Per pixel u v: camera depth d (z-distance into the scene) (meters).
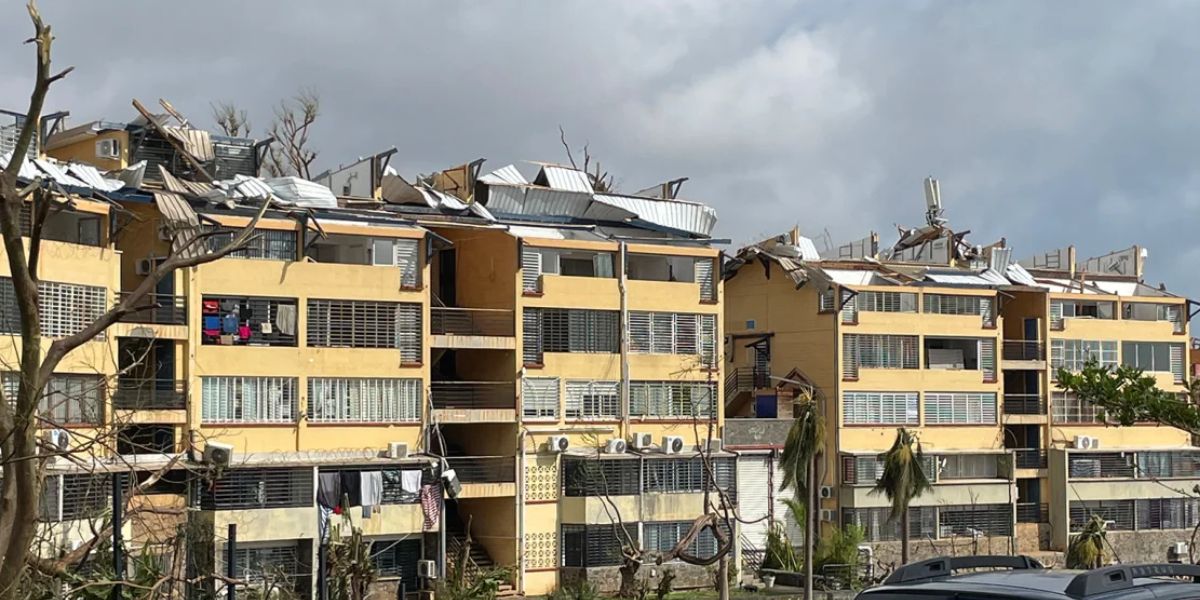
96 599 22.45
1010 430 66.06
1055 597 9.55
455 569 46.03
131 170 45.06
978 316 64.56
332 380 47.69
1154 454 67.62
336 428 47.62
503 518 51.53
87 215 42.53
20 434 11.39
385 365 48.69
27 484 11.49
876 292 62.41
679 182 60.12
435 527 48.19
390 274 48.94
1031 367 65.94
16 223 11.14
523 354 51.81
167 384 44.34
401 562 47.84
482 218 52.56
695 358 55.28
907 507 53.91
